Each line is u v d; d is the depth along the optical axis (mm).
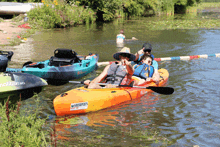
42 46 10625
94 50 10234
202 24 19500
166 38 13414
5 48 9797
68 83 6316
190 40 12867
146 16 28047
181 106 4902
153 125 4078
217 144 3520
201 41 12609
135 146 3406
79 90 4957
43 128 3846
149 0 28969
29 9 18234
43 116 4289
